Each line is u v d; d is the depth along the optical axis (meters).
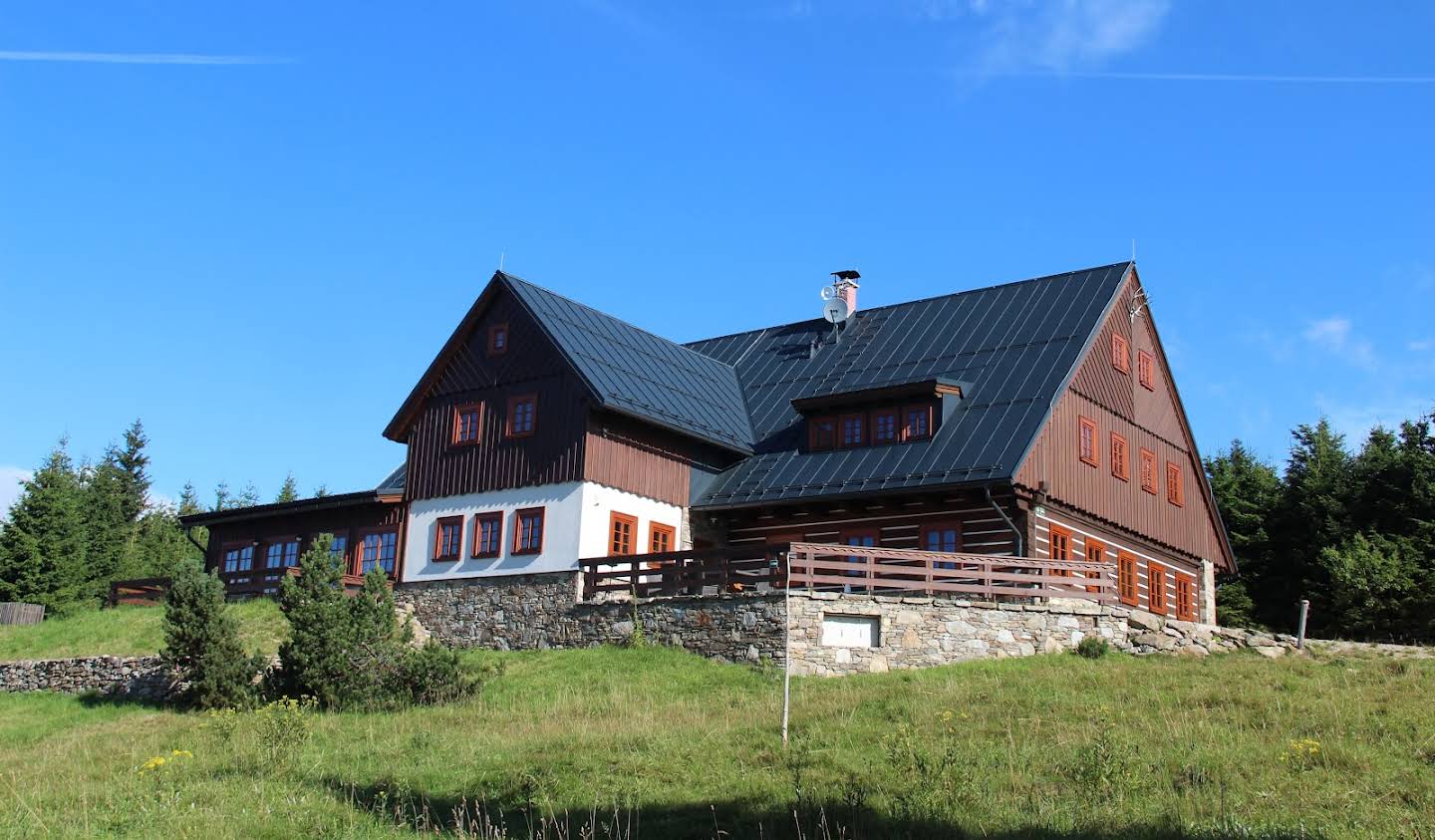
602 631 32.44
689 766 20.55
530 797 19.22
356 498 38.91
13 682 34.41
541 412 36.03
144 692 31.92
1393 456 47.28
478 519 36.44
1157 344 39.53
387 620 29.45
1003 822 17.12
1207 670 26.34
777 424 38.31
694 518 36.81
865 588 31.89
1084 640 29.67
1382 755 19.48
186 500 84.31
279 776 21.36
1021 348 36.09
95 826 17.78
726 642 29.80
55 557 55.16
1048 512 32.66
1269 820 16.77
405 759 22.25
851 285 42.53
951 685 25.56
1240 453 55.62
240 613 36.12
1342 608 44.34
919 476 32.59
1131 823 16.86
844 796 18.28
